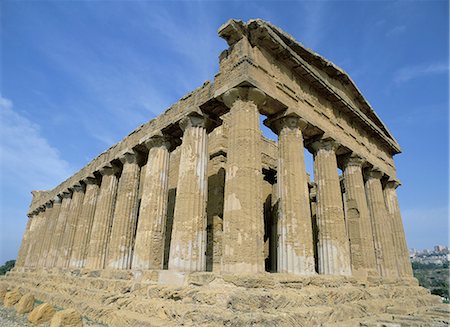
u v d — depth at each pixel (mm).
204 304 10898
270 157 26359
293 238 14125
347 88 21969
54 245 30625
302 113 16578
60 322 11297
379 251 21516
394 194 25594
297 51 17781
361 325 11539
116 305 14273
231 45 15711
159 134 18938
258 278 11148
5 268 81688
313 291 12602
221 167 22141
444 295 48438
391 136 25953
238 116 13930
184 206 14883
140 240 17375
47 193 41125
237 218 12312
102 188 24500
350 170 20844
